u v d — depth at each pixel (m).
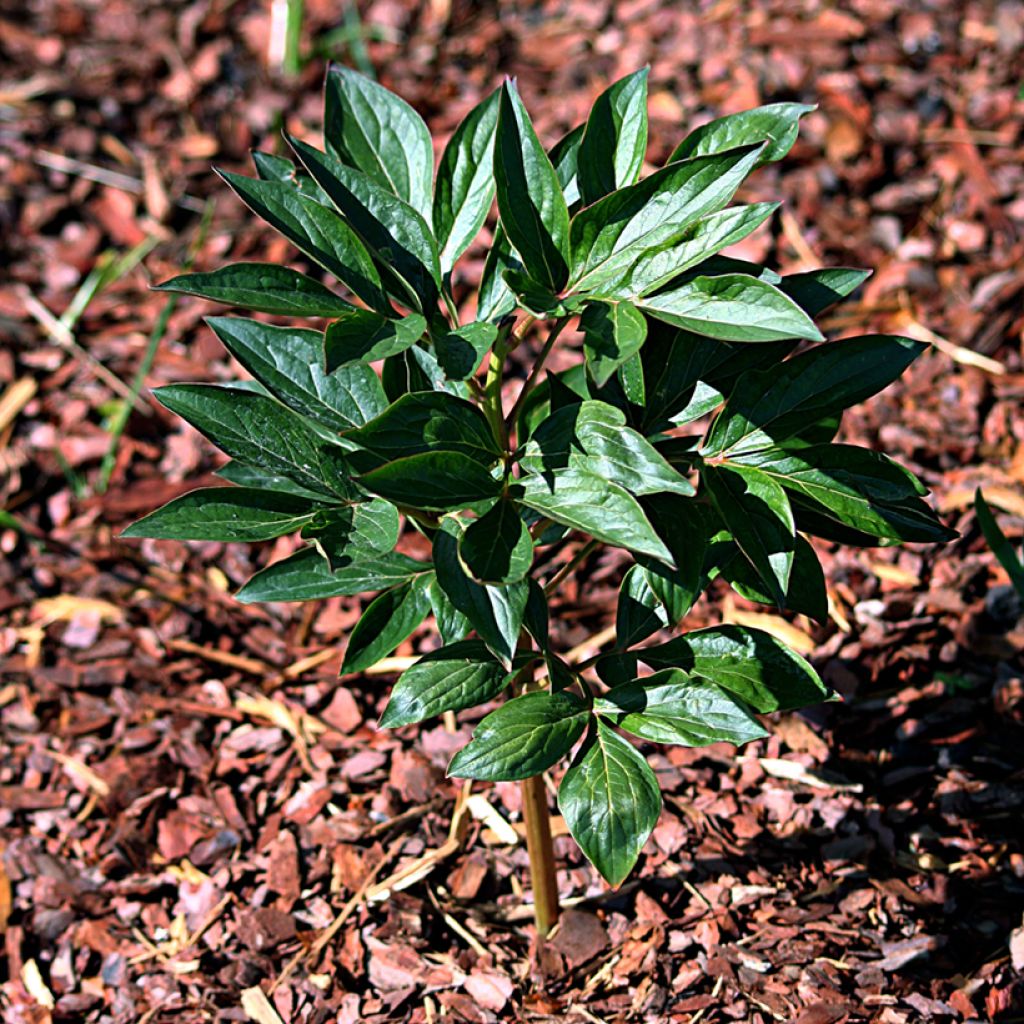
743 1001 1.65
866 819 1.75
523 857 1.76
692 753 1.81
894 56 2.81
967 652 1.86
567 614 1.93
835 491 1.44
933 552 1.93
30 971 1.73
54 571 2.08
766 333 1.36
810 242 2.48
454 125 2.79
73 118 2.88
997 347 2.25
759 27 2.91
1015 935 1.66
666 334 1.47
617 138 1.45
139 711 1.90
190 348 2.43
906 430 2.12
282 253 2.59
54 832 1.81
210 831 1.80
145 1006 1.70
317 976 1.70
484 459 1.41
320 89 2.96
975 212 2.50
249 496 1.45
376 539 1.42
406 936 1.71
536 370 1.47
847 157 2.60
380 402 1.46
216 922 1.74
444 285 1.47
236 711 1.89
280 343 1.46
